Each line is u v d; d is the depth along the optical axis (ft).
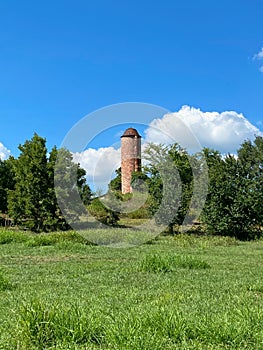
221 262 44.14
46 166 96.63
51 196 95.09
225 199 83.92
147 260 37.01
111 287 28.76
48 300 23.66
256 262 44.91
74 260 44.88
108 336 15.83
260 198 82.99
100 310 19.20
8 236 64.28
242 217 82.74
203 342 16.17
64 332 16.21
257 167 85.87
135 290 27.45
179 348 15.43
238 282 30.96
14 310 21.11
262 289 28.17
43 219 95.76
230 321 17.38
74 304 19.67
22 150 99.96
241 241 78.69
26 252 51.65
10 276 33.99
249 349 15.58
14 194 98.17
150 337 15.46
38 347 15.69
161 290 27.58
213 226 84.12
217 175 83.92
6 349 15.52
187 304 22.85
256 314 18.56
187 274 34.71
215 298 24.80
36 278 33.14
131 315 17.72
